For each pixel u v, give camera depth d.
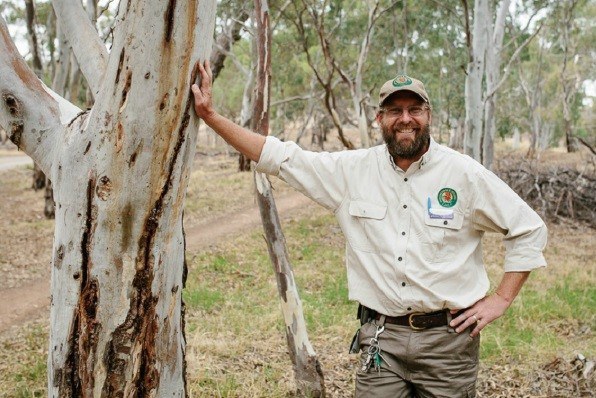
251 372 4.92
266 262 9.45
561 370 4.87
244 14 12.14
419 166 2.47
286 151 2.54
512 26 19.36
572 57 34.59
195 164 25.28
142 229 1.97
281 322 6.28
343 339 5.85
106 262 1.98
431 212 2.45
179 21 1.80
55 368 2.11
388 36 19.52
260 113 4.59
